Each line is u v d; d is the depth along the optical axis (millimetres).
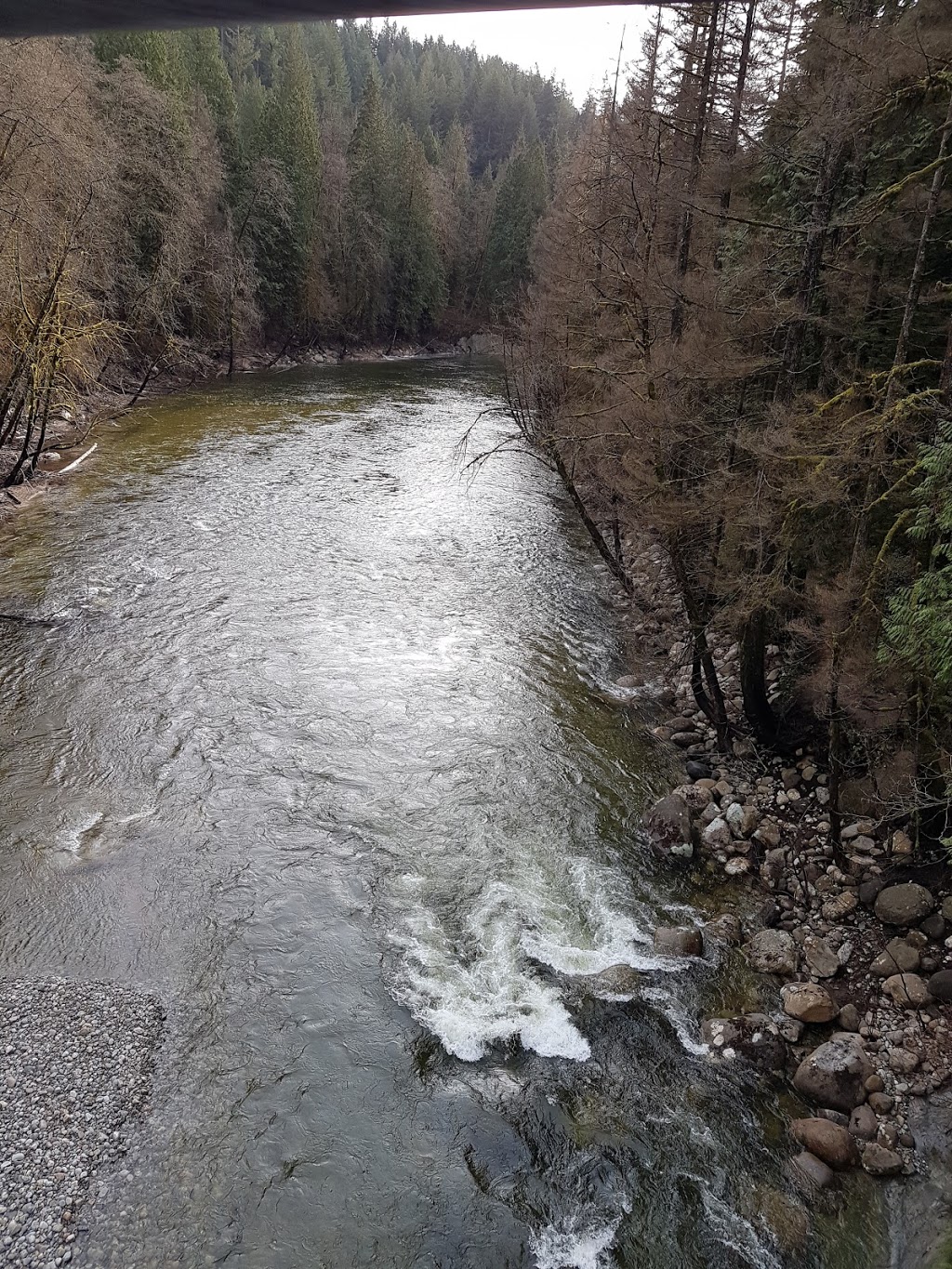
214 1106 7824
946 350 8984
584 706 15555
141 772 12625
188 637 16812
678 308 14391
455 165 88625
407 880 10953
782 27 13312
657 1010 9273
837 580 10570
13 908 9953
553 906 10688
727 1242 7059
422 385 51344
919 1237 7008
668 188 15102
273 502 25547
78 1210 6820
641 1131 7945
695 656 14078
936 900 10195
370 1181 7316
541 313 23859
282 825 11789
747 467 12281
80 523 22297
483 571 21609
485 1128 7859
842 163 11281
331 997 9125
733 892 11172
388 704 15078
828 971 9773
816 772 13016
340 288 64375
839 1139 7723
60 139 24375
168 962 9398
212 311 47938
